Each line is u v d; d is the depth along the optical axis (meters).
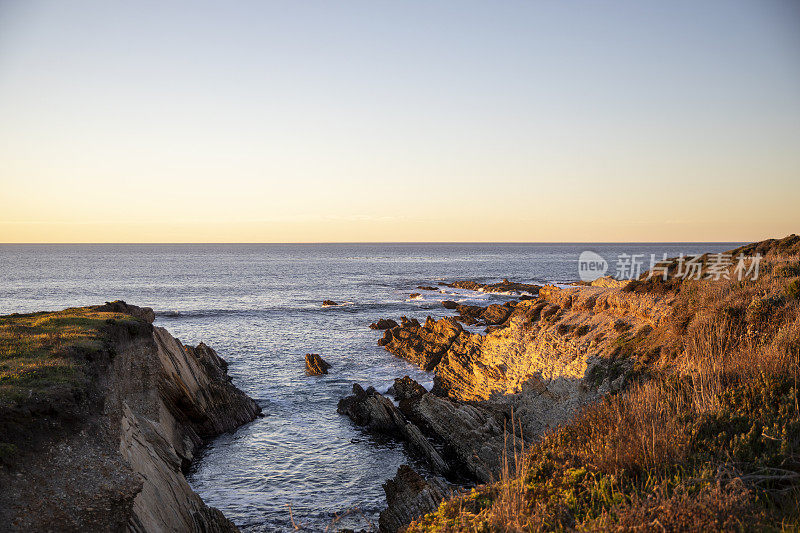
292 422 25.66
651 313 21.03
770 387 8.80
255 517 16.47
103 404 11.59
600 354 19.95
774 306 13.19
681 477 6.84
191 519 12.79
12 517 7.88
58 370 11.34
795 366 9.21
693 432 7.83
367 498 17.91
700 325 14.29
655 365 15.77
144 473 11.70
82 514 8.61
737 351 11.97
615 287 31.67
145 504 10.48
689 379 10.49
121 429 11.86
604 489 6.90
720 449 7.30
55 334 14.40
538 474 8.10
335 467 20.45
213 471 20.02
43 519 8.15
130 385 15.93
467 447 20.39
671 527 5.43
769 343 11.38
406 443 22.83
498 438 19.53
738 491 6.12
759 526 5.43
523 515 6.45
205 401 24.11
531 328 28.02
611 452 7.59
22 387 10.17
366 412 25.38
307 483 19.09
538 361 22.88
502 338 28.67
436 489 14.19
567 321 26.20
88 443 10.23
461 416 21.42
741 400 8.77
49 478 8.91
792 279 15.30
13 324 16.02
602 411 9.38
